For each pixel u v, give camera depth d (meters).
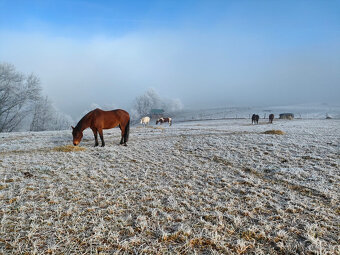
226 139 11.18
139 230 3.04
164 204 3.86
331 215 3.42
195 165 6.61
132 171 6.01
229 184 4.85
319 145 8.79
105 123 9.78
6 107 30.47
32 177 5.33
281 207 3.74
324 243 2.71
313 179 5.10
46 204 3.76
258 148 8.61
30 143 11.56
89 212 3.52
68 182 4.98
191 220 3.31
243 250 2.60
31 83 31.25
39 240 2.76
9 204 3.79
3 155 8.28
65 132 17.95
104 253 2.54
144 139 12.71
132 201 3.98
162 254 2.54
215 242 2.72
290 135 12.14
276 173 5.62
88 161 7.05
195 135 13.88
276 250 2.63
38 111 35.03
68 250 2.58
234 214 3.51
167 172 5.87
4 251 2.55
